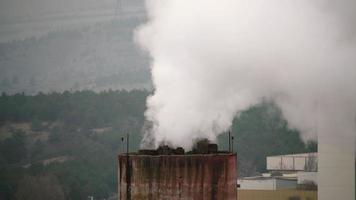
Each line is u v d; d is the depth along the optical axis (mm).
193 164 67688
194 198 67625
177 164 67875
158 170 68250
